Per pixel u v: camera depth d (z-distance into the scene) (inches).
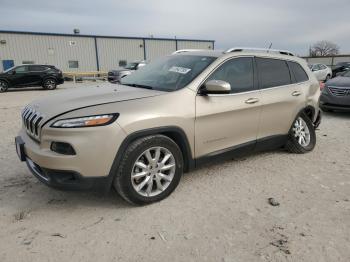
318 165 186.9
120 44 1444.4
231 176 167.5
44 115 124.6
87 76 1216.8
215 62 155.8
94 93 143.8
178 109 136.3
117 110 122.6
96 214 127.2
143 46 1509.6
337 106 345.7
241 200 140.8
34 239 110.0
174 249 105.7
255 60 176.2
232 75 161.6
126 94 137.6
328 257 102.3
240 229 117.7
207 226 119.4
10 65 1209.4
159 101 133.3
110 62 1432.1
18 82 709.9
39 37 1246.3
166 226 119.1
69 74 1090.7
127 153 123.6
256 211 131.3
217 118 150.9
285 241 110.5
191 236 113.0
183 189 150.4
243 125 164.9
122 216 126.0
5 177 162.1
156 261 99.8
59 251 103.8
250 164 185.9
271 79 183.2
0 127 277.7
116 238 111.3
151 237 112.1
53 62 1291.8
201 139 147.3
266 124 178.7
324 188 154.8
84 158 116.3
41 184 154.0
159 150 132.8
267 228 118.6
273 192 149.6
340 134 267.1
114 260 100.0
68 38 1306.6
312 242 110.0
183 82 147.8
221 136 155.7
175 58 177.3
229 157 164.6
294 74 200.5
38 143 127.0
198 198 141.7
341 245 108.6
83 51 1353.3
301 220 124.5
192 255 102.8
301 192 150.0
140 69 189.0
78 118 117.3
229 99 155.4
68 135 115.2
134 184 129.4
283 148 214.5
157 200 136.3
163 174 137.6
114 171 122.9
